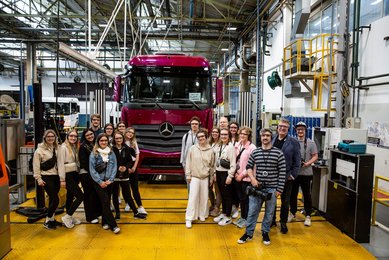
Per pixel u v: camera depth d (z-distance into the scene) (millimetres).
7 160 5980
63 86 18031
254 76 19188
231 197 5145
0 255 3895
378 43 7082
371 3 7637
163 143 7055
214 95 7570
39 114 5613
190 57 7379
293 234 4785
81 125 14406
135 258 3971
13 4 12453
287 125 4758
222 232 4824
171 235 4688
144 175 8445
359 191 4566
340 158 5266
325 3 9609
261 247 4316
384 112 6848
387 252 4281
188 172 5293
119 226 5027
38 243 4371
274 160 4270
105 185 4746
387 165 6734
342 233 4852
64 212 5668
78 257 3982
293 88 9539
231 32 15914
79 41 16125
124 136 5492
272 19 13680
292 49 9234
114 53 20375
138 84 7293
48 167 4750
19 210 5578
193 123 5758
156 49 21609
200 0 12383
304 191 5188
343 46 6820
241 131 5062
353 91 7766
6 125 5953
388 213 5879
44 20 15047
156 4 13102
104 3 11984
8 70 26156
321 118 8117
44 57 23578
